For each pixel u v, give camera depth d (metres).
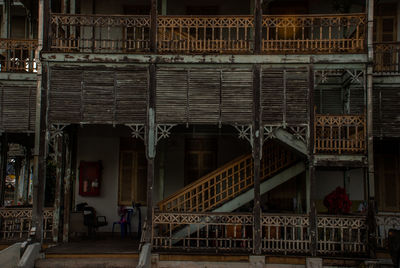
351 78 11.52
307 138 10.50
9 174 29.58
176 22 10.95
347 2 13.12
